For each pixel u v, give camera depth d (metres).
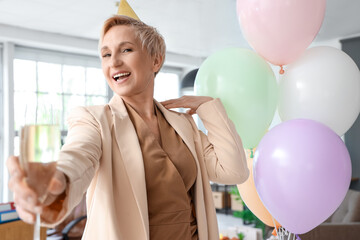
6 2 4.63
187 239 0.99
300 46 1.52
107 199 0.88
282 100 1.62
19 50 6.04
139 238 0.89
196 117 6.66
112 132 0.95
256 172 1.36
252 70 1.42
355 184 5.65
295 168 1.24
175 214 0.97
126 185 0.91
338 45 6.11
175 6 4.83
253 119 1.43
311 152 1.24
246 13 1.54
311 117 1.54
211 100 1.22
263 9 1.46
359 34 5.85
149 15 5.18
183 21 5.49
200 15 5.20
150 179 0.95
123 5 1.36
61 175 0.61
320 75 1.51
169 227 0.96
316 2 1.46
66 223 3.57
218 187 7.08
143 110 1.07
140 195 0.89
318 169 1.23
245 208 5.69
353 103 1.56
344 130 1.63
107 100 7.10
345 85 1.52
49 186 0.55
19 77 6.03
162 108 1.11
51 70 6.39
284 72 1.62
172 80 8.51
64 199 0.63
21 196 0.52
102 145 0.90
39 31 5.86
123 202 0.91
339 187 1.27
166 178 0.96
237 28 5.88
